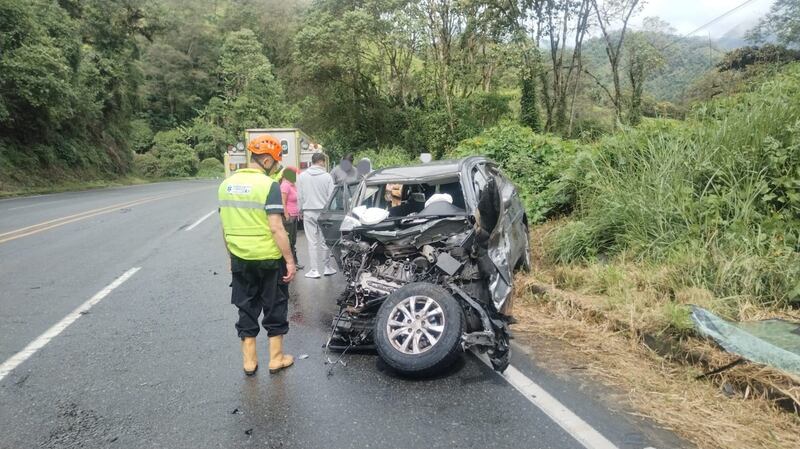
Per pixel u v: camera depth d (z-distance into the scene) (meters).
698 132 6.62
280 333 4.33
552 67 23.64
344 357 4.61
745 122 6.20
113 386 4.06
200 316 5.75
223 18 79.88
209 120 67.81
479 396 3.76
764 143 5.77
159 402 3.79
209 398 3.84
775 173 5.69
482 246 4.34
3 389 4.03
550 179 9.58
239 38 64.50
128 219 13.80
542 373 4.10
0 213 15.33
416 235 4.64
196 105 71.00
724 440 3.08
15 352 4.75
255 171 4.25
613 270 5.62
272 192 4.13
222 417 3.55
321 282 7.35
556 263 6.89
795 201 5.44
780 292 4.64
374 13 25.69
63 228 12.15
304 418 3.51
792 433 3.12
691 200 5.88
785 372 3.52
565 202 8.63
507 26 22.45
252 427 3.40
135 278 7.43
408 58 28.73
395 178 5.66
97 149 38.78
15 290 6.82
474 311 4.30
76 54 31.80
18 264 8.34
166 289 6.86
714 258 5.09
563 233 7.17
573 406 3.55
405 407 3.62
